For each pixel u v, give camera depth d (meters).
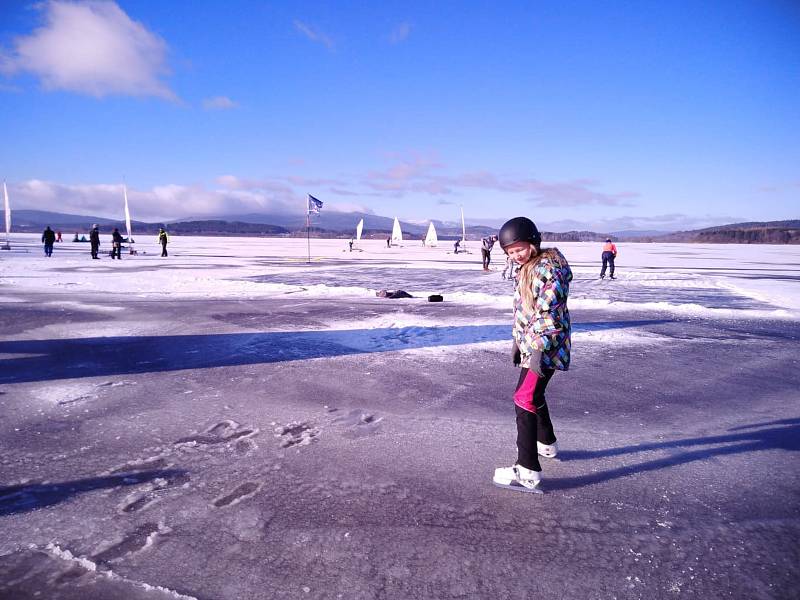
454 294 12.03
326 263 28.55
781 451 3.16
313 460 2.95
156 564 1.91
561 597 1.76
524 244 2.50
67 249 40.00
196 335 7.07
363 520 2.27
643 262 34.12
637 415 3.85
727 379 4.96
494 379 4.86
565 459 3.01
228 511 2.33
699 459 3.02
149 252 40.34
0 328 7.48
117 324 7.91
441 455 3.05
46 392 4.33
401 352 6.04
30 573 1.84
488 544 2.09
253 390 4.43
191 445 3.16
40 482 2.62
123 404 4.00
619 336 7.23
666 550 2.05
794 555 2.03
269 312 9.28
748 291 14.04
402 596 1.75
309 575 1.86
